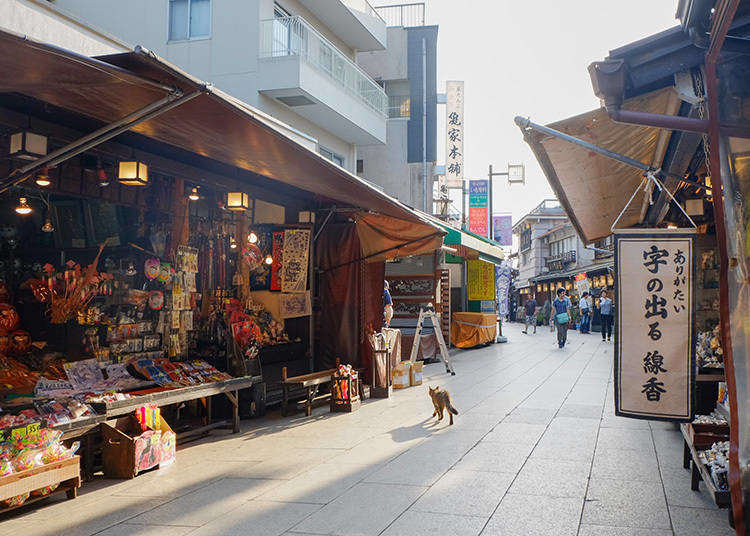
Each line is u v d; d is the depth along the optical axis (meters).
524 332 28.81
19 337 6.33
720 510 4.30
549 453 5.99
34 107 5.58
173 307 7.79
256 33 14.59
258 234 9.75
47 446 4.85
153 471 5.75
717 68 3.37
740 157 3.27
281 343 9.62
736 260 3.17
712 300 7.91
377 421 7.91
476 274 21.53
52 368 6.40
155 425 6.15
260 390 8.53
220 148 6.02
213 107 4.55
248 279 9.44
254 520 4.32
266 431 7.51
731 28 3.55
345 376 8.79
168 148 7.22
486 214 27.81
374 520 4.23
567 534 3.90
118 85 4.03
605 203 7.68
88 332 6.81
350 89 17.59
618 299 4.63
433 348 15.79
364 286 10.48
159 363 7.25
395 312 16.34
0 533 4.18
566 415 7.95
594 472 5.31
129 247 7.40
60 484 4.90
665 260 4.56
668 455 5.88
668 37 3.92
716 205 3.28
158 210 7.58
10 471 4.49
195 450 6.61
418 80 26.31
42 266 6.82
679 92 4.04
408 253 10.37
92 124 6.03
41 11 5.16
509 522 4.12
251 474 5.55
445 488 4.92
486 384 11.10
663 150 5.69
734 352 3.17
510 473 5.30
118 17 15.30
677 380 4.52
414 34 26.42
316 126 17.73
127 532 4.15
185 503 4.76
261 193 9.36
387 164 26.28
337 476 5.37
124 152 6.81
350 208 10.04
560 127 5.09
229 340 8.27
